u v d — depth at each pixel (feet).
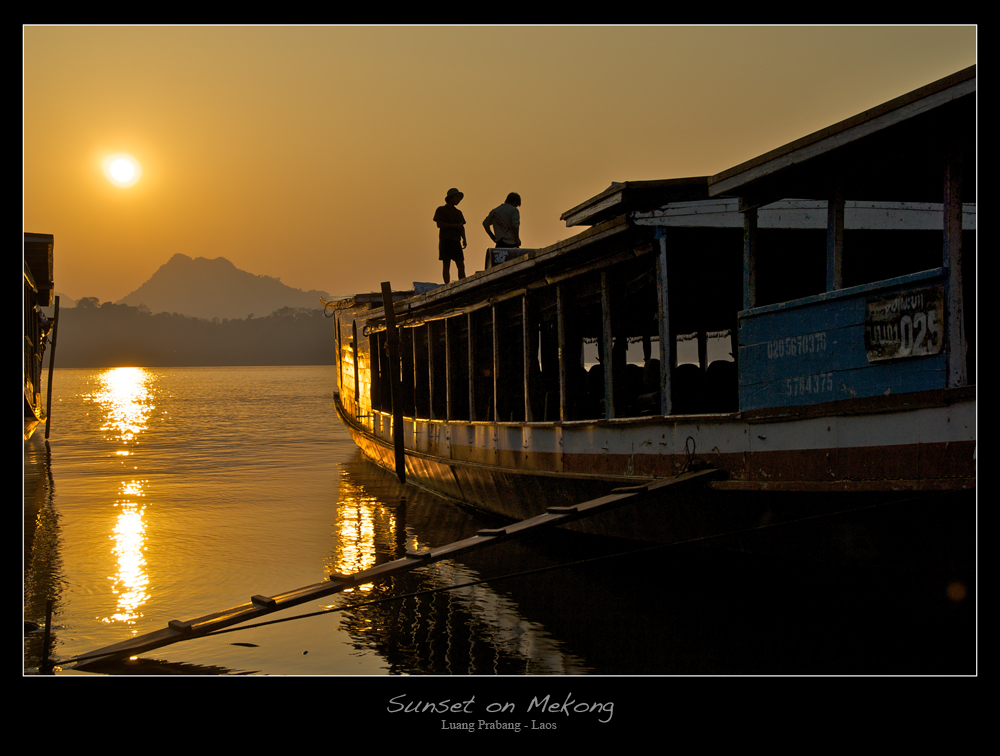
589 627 27.32
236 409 173.78
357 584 26.27
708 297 37.76
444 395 56.59
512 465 41.11
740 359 26.45
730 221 29.66
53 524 46.39
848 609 24.09
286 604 25.46
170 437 106.22
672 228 29.30
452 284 46.85
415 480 58.75
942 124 19.89
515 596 30.94
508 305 43.70
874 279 35.58
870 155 21.93
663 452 29.60
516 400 46.70
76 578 34.53
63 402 202.39
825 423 23.11
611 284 33.19
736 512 26.63
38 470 71.77
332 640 26.78
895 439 21.16
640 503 30.78
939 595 22.17
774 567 25.98
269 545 40.68
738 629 26.45
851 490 22.21
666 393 29.63
